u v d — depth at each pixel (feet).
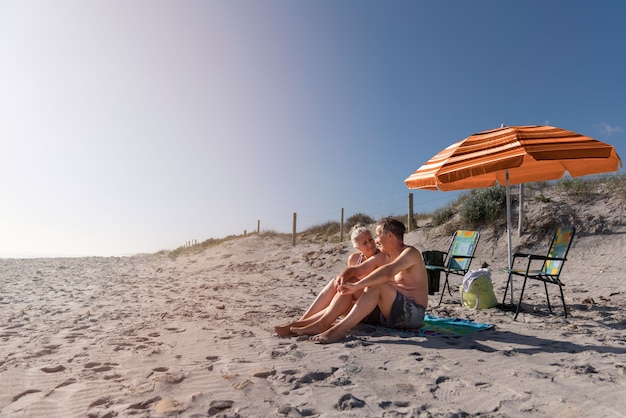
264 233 78.23
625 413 7.30
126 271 56.34
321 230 72.95
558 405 7.72
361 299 13.29
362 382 9.05
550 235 36.99
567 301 22.35
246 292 27.94
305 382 9.07
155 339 13.44
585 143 15.96
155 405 7.86
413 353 11.28
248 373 9.66
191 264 63.10
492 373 9.63
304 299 24.23
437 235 43.62
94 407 7.84
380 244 14.42
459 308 20.61
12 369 10.34
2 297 27.45
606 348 11.91
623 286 25.49
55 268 63.05
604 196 39.29
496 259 36.70
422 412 7.49
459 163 17.66
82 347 12.64
